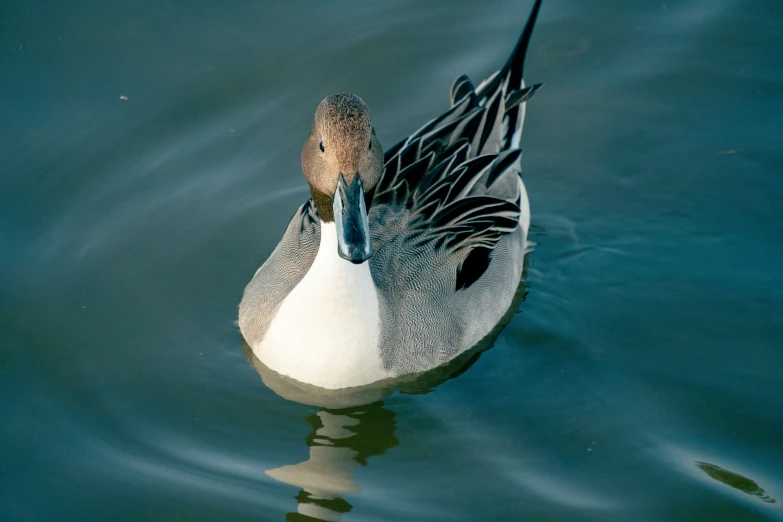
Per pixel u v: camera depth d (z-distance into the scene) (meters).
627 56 16.16
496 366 11.65
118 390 11.16
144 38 15.86
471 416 10.93
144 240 13.27
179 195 13.93
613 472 10.12
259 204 13.93
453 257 11.63
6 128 14.31
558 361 11.68
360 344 10.71
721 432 10.59
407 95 15.45
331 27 16.42
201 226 13.56
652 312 12.38
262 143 14.70
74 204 13.56
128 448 10.40
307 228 11.49
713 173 14.45
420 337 11.12
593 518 9.55
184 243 13.33
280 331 10.91
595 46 16.36
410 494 9.91
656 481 9.98
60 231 13.19
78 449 10.35
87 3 16.41
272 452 10.48
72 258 12.87
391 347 10.94
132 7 16.42
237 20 16.36
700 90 15.61
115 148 14.30
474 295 11.75
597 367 11.55
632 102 15.55
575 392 11.20
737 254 13.23
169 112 14.85
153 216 13.60
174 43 15.85
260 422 10.87
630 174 14.59
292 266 11.23
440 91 15.49
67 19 16.09
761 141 14.79
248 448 10.52
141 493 9.84
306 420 10.93
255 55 15.76
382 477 10.15
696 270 13.01
